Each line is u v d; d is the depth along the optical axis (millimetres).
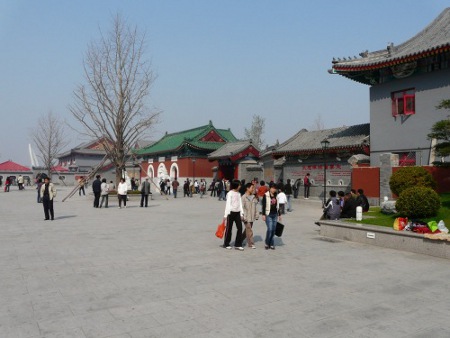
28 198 32094
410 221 11055
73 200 29672
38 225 14977
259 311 5574
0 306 5730
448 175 16938
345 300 6094
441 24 22375
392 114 21969
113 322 5125
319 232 13383
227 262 8750
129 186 44938
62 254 9531
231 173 42594
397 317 5375
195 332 4816
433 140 19703
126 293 6391
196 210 21828
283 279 7320
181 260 8922
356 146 24172
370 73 22703
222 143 47250
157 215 18969
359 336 4742
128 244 10938
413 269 8148
